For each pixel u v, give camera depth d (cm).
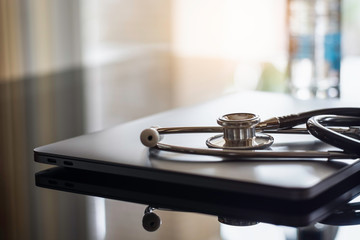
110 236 56
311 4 186
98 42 344
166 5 351
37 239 57
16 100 158
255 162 69
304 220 59
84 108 148
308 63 188
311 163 68
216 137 80
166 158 72
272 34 332
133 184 74
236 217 60
